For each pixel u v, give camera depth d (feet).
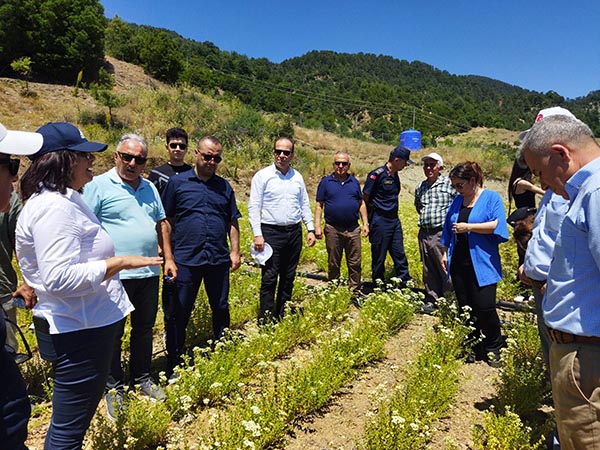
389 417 10.97
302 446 11.18
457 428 12.06
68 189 8.00
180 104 86.84
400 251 22.82
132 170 12.64
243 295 21.74
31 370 13.79
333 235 21.24
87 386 8.38
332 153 91.35
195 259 14.48
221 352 14.49
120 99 77.82
